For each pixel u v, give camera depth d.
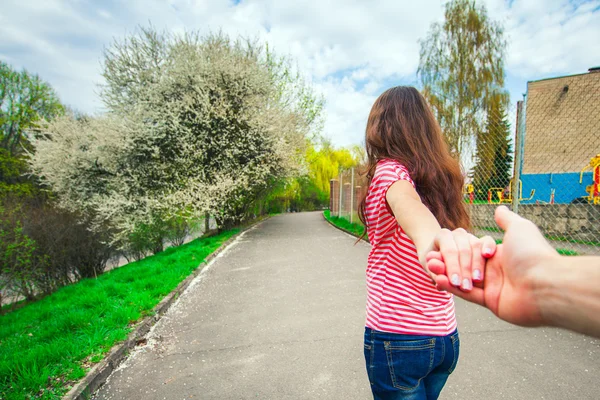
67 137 13.48
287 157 13.51
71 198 13.36
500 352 2.87
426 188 1.16
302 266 6.61
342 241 9.95
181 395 2.51
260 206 23.77
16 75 20.88
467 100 16.47
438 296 1.13
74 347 2.99
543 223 6.39
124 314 3.77
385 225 1.12
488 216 6.11
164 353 3.17
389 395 1.17
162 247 15.25
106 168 12.70
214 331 3.62
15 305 10.13
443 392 2.35
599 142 10.27
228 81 12.60
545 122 10.85
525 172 10.53
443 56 17.55
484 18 17.12
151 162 12.41
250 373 2.77
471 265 0.46
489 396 2.29
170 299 4.62
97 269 13.45
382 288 1.16
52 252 10.99
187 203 11.67
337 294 4.70
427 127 1.23
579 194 9.81
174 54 12.71
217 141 12.55
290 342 3.28
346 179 15.62
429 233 0.71
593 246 5.62
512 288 0.41
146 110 12.23
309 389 2.52
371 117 1.33
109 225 12.83
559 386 2.38
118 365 2.96
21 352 2.99
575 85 10.83
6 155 19.89
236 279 5.83
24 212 10.98
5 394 2.40
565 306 0.32
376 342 1.17
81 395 2.43
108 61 12.44
